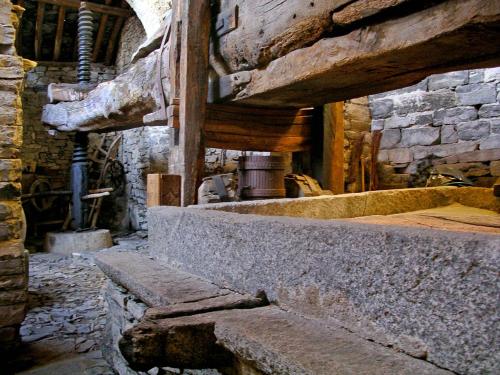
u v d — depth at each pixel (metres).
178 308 1.54
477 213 3.08
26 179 9.51
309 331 1.26
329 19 2.31
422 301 1.05
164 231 2.42
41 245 8.45
